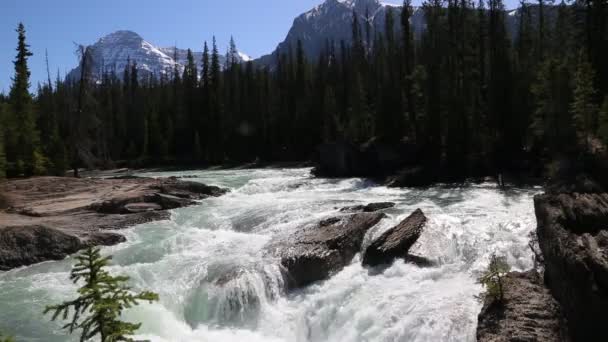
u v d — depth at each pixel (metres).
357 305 13.05
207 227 21.94
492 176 35.62
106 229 21.28
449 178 36.16
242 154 74.19
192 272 15.41
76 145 47.38
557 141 29.61
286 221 21.00
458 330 10.85
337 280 14.73
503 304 10.70
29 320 12.71
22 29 43.53
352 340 12.36
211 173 51.88
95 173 59.16
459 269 14.23
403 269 14.65
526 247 14.84
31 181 33.19
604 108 25.86
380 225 18.23
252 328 13.42
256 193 33.22
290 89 79.50
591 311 9.34
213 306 13.80
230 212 24.17
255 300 13.90
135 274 15.47
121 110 86.00
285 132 73.50
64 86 85.06
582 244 10.23
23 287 15.20
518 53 49.53
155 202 26.42
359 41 75.44
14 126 40.53
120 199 25.67
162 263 16.61
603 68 35.75
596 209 11.77
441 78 41.62
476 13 48.59
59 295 14.47
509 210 21.28
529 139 37.84
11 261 17.16
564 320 10.13
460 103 39.72
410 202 25.39
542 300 10.73
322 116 68.88
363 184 36.84
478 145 39.06
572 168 22.14
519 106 39.19
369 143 44.06
